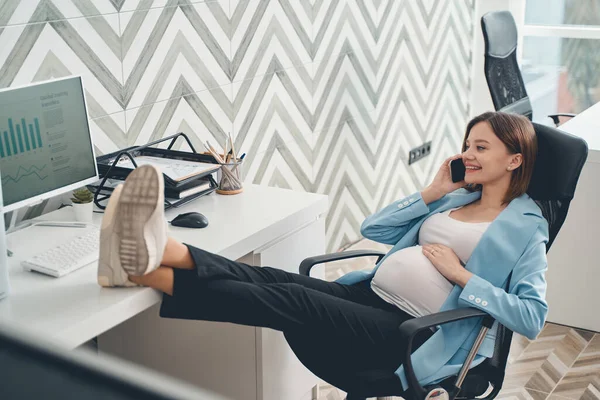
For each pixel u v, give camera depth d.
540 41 5.14
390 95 4.30
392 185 4.48
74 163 2.14
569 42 5.05
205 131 2.96
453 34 4.93
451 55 4.94
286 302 1.80
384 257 2.20
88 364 0.17
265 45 3.22
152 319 2.38
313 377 2.54
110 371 0.17
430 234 2.09
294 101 3.48
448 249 1.97
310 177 3.71
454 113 5.11
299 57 3.46
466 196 2.11
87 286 1.68
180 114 2.82
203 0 2.84
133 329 2.43
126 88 2.56
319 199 2.38
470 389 1.87
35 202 2.03
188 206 2.31
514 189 2.00
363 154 4.13
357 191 4.14
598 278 3.08
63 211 2.25
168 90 2.75
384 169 4.37
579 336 3.11
